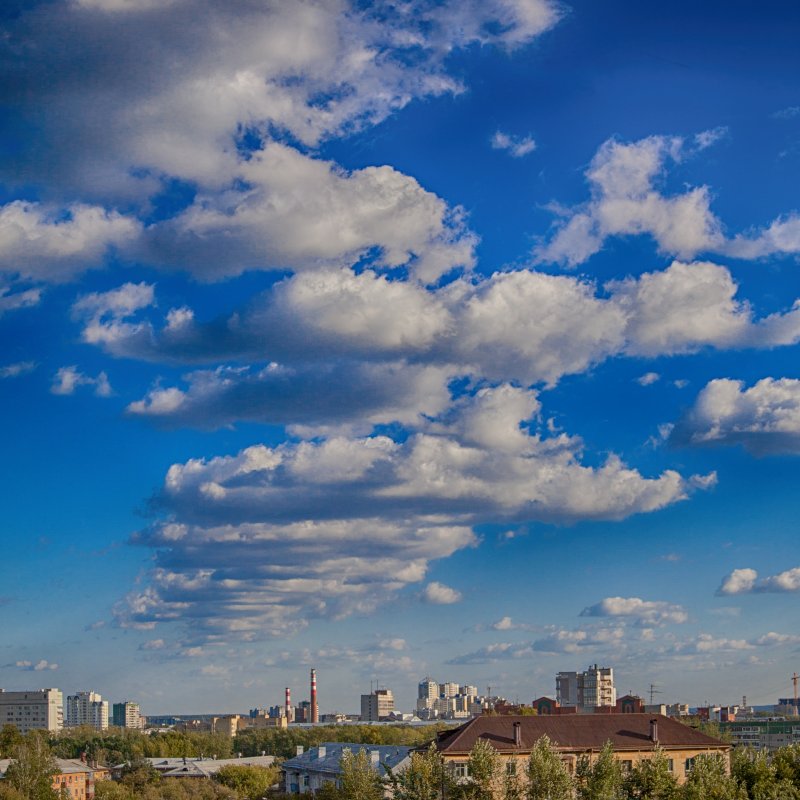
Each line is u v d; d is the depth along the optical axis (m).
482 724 154.75
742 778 120.19
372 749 185.75
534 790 121.50
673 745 155.62
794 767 120.44
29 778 188.25
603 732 156.88
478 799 121.44
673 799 117.25
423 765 125.69
